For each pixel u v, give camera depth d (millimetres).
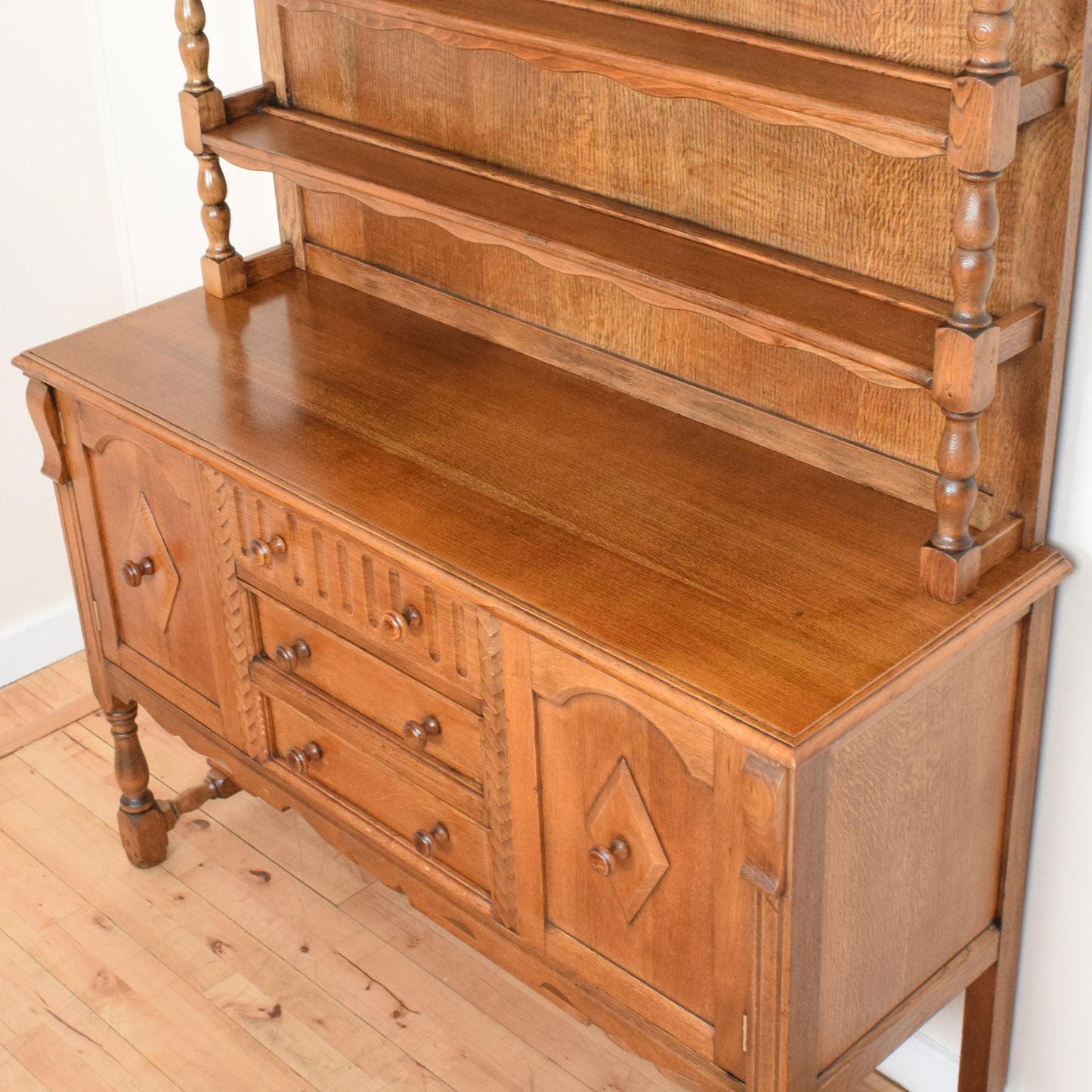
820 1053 1905
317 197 2688
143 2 2998
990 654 1923
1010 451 1889
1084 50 1628
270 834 3105
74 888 2982
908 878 1952
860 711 1675
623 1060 2600
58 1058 2623
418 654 2109
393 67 2447
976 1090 2379
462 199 2195
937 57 1792
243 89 2908
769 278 1946
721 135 2064
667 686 1727
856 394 2055
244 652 2451
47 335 3402
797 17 1906
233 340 2561
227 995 2736
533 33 1935
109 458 2523
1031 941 2291
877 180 1925
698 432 2240
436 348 2504
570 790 1969
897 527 1998
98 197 3371
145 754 3338
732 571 1921
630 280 1968
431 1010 2701
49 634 3613
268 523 2246
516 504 2080
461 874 2252
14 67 3131
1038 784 2174
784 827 1668
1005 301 1798
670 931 1922
